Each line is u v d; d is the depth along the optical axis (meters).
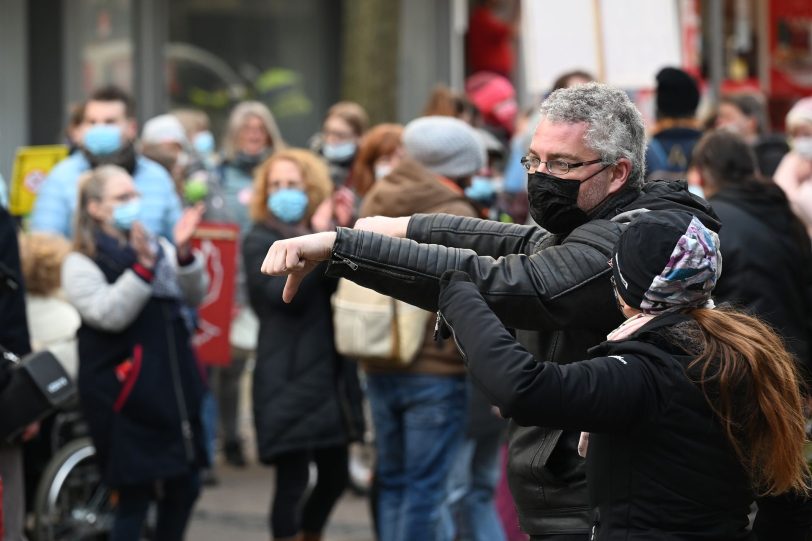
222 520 15.85
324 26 26.61
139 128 25.03
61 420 13.46
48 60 24.23
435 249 6.70
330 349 12.87
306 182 13.15
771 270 11.24
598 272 6.59
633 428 6.09
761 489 6.32
